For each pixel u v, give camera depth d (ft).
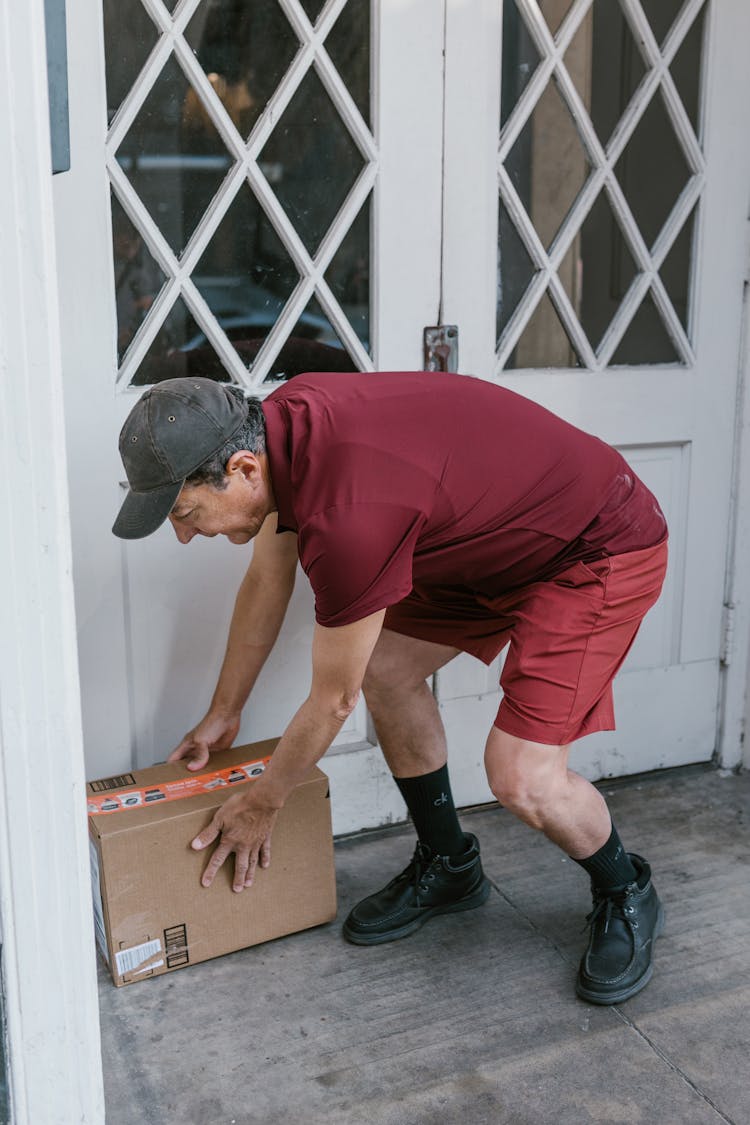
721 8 7.72
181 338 6.84
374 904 6.89
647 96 7.66
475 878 7.09
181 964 6.51
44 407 3.86
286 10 6.56
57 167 3.86
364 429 5.09
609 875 6.39
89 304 6.39
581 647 5.73
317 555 4.93
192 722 7.34
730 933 6.89
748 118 8.02
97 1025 4.52
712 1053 5.89
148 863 6.21
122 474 6.70
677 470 8.50
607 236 7.86
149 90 6.37
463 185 7.28
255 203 6.83
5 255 3.72
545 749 5.78
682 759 8.99
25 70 3.63
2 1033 4.35
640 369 8.13
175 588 7.06
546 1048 5.92
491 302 7.59
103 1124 4.68
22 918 4.25
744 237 8.24
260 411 5.18
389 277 7.22
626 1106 5.53
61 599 4.03
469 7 7.01
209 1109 5.51
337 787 7.88
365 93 6.93
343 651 5.22
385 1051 5.91
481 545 5.57
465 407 5.42
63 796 4.20
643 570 5.81
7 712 4.04
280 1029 6.07
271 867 6.62
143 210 6.48
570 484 5.62
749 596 8.83
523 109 7.38
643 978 6.33
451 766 8.22
